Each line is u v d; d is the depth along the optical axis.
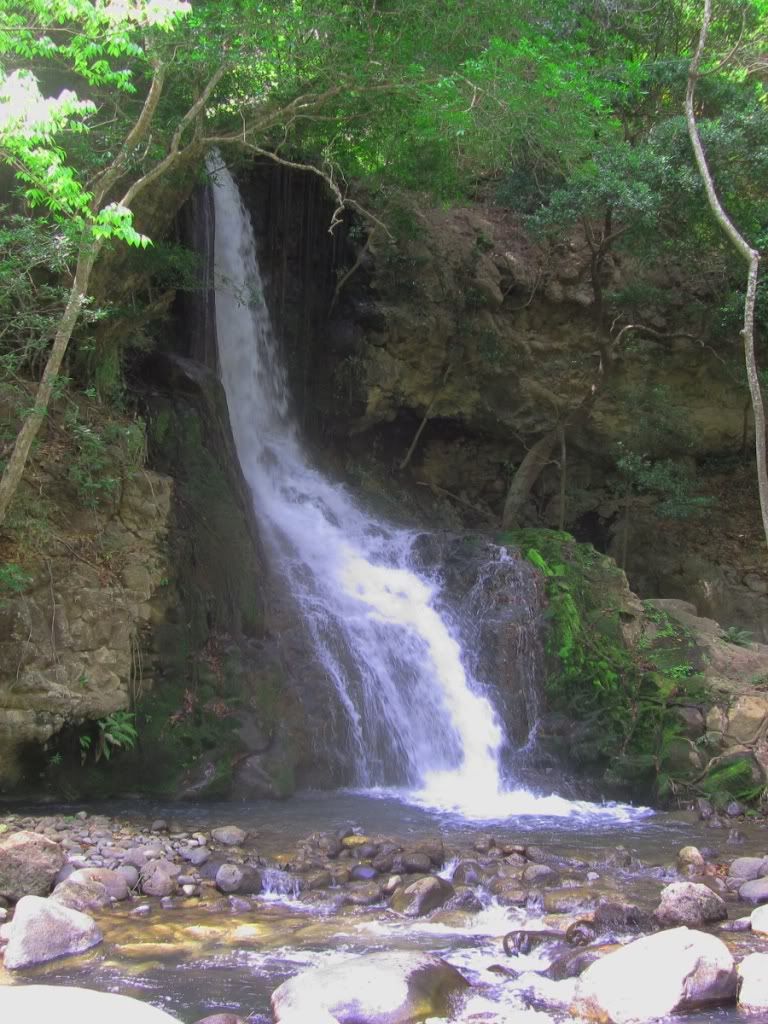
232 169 18.00
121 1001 4.75
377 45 11.59
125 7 7.92
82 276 9.07
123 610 10.81
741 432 22.42
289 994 5.56
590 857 9.01
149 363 13.78
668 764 12.89
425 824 10.34
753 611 20.36
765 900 7.79
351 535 16.44
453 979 5.92
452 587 15.30
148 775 10.92
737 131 16.22
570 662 13.96
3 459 10.25
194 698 11.47
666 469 19.36
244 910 7.44
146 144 11.34
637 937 6.78
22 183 10.95
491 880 8.07
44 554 10.37
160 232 12.97
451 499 21.55
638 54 18.88
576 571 15.45
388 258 19.42
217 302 17.64
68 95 7.54
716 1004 5.72
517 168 17.56
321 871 8.33
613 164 16.31
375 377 19.64
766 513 12.88
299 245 19.61
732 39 18.28
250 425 18.09
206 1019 5.30
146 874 7.93
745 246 13.17
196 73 10.84
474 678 14.04
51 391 10.29
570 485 22.12
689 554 21.00
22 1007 4.61
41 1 8.01
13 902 7.33
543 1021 5.51
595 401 21.22
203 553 12.20
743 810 12.04
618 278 21.16
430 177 16.59
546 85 11.72
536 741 13.42
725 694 14.17
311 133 14.54
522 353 20.98
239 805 10.85
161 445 12.73
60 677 10.27
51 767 10.47
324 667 12.87
